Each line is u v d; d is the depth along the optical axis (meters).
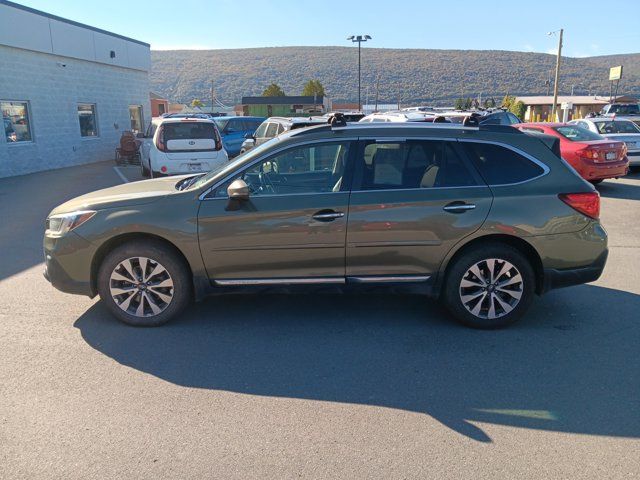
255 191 4.75
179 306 4.85
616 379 3.95
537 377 3.97
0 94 16.20
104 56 22.14
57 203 11.63
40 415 3.45
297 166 4.77
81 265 4.77
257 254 4.70
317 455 3.06
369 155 4.75
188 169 12.42
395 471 2.93
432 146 4.79
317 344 4.54
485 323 4.83
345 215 4.64
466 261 4.73
